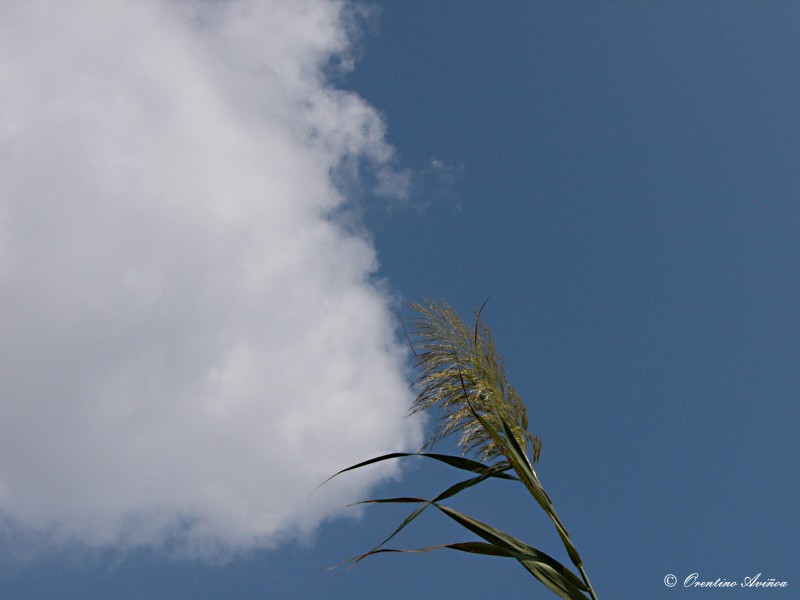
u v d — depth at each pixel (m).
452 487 3.98
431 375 4.83
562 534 3.87
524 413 4.60
